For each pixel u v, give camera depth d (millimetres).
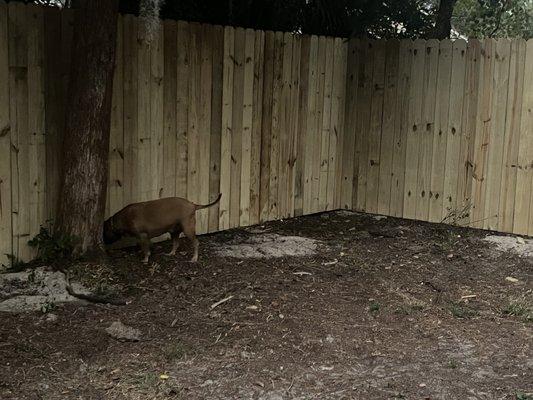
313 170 7812
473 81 7195
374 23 8617
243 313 4594
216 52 6492
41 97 5293
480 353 4105
